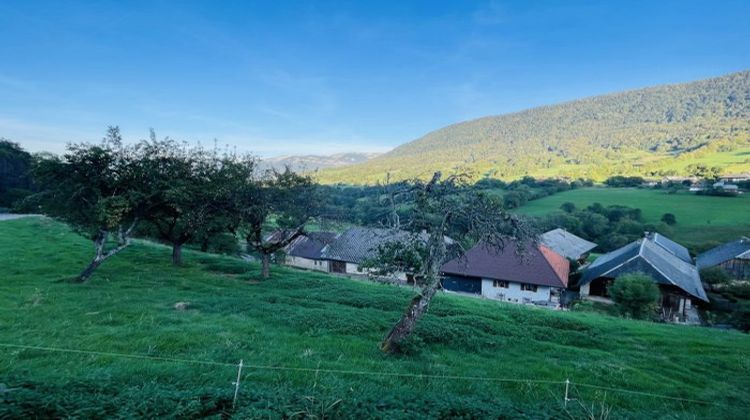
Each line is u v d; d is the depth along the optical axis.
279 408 6.96
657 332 18.83
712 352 15.88
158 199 21.42
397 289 23.80
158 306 16.03
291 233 27.70
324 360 11.33
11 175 63.81
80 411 6.23
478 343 14.58
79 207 19.64
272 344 12.43
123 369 9.30
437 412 7.41
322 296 20.38
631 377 12.37
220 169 24.25
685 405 10.73
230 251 46.78
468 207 13.00
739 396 11.66
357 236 56.22
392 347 12.67
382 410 7.38
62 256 25.20
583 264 63.34
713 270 50.09
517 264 43.22
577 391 10.78
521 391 10.53
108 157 19.08
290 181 24.88
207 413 6.84
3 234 30.95
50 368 9.18
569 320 19.23
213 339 12.37
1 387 6.63
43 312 13.90
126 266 24.44
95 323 13.18
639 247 46.97
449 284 46.06
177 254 26.58
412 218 13.29
